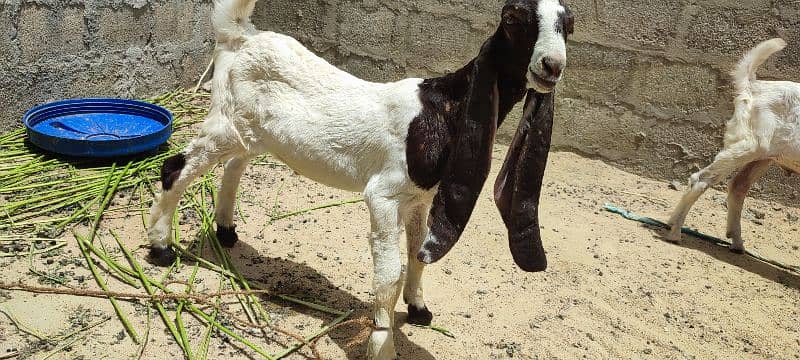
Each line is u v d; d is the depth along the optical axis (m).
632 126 2.67
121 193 1.99
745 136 2.08
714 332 1.67
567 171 2.65
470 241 1.98
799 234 2.32
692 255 2.09
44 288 1.45
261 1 3.12
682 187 2.61
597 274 1.88
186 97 2.90
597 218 2.27
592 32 2.64
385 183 1.29
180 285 1.56
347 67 3.05
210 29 3.08
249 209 2.02
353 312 1.55
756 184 2.56
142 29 2.70
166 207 1.60
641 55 2.58
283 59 1.42
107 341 1.35
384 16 2.90
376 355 1.31
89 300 1.47
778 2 2.36
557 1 1.07
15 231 1.72
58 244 1.67
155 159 2.21
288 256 1.77
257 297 1.57
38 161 2.10
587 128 2.75
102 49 2.55
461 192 1.18
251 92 1.46
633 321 1.67
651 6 2.53
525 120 1.18
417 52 2.88
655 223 2.27
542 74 1.05
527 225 1.22
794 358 1.60
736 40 2.44
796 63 2.39
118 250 1.68
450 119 1.23
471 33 2.75
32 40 2.28
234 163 1.66
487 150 1.17
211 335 1.41
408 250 1.47
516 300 1.69
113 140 2.09
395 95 1.28
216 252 1.72
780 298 1.89
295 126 1.39
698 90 2.53
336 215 2.05
